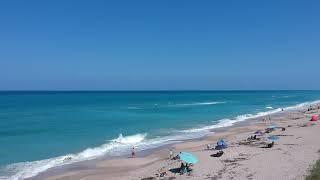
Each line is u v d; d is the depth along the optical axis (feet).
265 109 351.46
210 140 156.46
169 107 377.50
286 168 92.73
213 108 363.97
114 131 188.03
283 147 124.06
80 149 139.33
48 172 105.40
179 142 153.07
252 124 218.18
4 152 133.69
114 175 100.42
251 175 88.99
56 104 422.41
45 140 160.35
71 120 241.76
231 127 204.54
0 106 378.12
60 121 235.20
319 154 107.86
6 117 260.83
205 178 89.51
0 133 180.24
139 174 99.81
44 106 384.06
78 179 97.19
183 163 100.83
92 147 143.13
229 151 120.16
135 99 581.94
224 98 646.74
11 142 155.12
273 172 89.97
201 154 117.60
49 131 188.14
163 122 229.86
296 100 568.82
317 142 131.75
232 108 364.79
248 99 604.08
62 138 165.89
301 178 81.87
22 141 157.79
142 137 166.20
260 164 99.45
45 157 125.70
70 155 127.85
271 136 143.13
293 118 241.76
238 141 143.54
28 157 125.70
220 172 93.76
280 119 241.14
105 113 298.56
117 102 478.59
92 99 569.23
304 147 121.80
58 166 112.57
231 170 95.04
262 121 233.14
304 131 164.86
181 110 334.24
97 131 188.14
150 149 138.31
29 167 111.14
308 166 92.38
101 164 114.42
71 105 405.59
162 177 93.40
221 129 195.62
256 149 122.31
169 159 117.08
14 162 117.80
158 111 321.93
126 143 151.94
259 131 168.66
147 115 280.10
